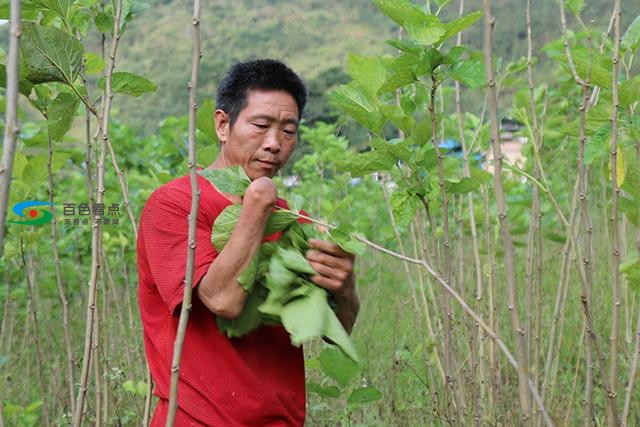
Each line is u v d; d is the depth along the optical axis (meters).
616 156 2.67
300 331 2.50
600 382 4.80
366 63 3.11
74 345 6.16
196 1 2.10
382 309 6.57
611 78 2.86
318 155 8.67
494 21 2.20
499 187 2.25
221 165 2.93
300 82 2.88
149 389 2.98
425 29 2.70
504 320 4.94
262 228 2.52
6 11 2.83
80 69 2.77
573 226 3.69
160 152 6.88
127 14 3.26
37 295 5.99
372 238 8.35
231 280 2.52
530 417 2.37
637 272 2.69
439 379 4.86
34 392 5.47
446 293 3.15
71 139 3.85
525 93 4.80
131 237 7.03
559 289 3.80
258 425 2.79
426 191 3.10
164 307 2.81
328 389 3.60
